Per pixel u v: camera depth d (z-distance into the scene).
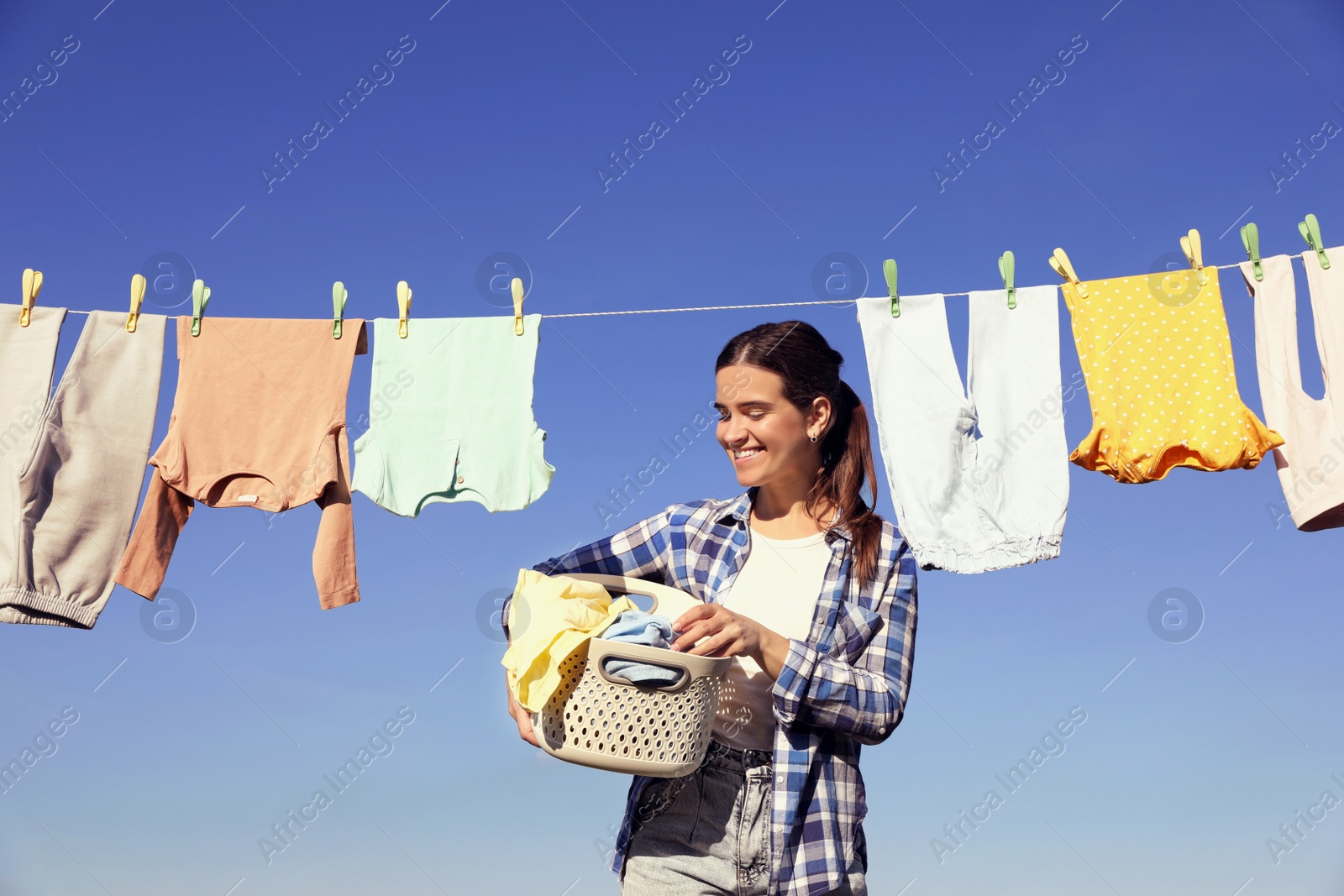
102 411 2.97
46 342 2.97
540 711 1.80
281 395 3.00
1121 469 2.84
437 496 2.98
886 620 1.97
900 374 3.03
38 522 2.87
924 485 2.95
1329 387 2.79
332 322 3.06
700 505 2.21
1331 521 2.82
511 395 3.00
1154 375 2.86
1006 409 2.97
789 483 2.10
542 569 2.17
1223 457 2.76
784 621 1.96
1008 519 2.92
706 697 1.75
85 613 2.88
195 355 3.01
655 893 1.80
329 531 2.93
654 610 2.09
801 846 1.79
